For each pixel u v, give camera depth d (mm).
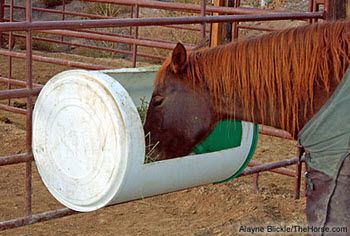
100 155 3459
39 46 12859
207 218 5445
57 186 3691
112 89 3395
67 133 3592
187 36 11742
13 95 4094
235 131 3912
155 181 3555
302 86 3234
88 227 5211
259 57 3344
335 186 3107
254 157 7277
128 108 3385
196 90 3465
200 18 4859
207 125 3486
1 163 4043
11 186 6008
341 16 5742
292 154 7441
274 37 3346
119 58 12297
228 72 3404
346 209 3084
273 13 5414
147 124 3539
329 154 3123
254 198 5816
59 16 14180
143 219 5402
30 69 4180
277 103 3332
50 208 5488
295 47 3271
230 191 5934
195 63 3473
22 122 8219
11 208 5453
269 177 6594
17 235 4977
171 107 3486
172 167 3574
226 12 6090
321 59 3197
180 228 5191
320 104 3201
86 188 3545
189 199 5801
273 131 5629
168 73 3500
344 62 3141
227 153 3844
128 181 3426
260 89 3354
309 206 3221
